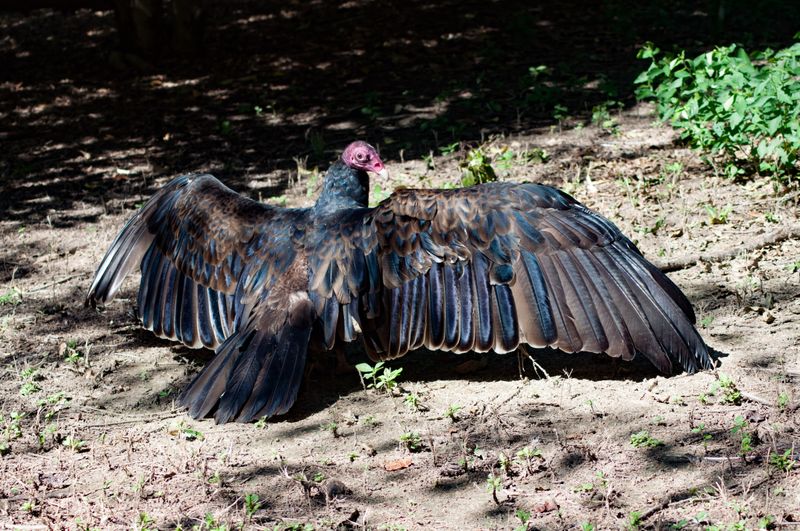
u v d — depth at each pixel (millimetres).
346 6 15305
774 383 5062
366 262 5121
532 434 4836
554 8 14445
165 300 5656
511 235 5020
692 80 9125
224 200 5609
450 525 4211
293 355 4930
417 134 10047
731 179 7898
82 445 5031
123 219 8430
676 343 5016
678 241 6918
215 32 14445
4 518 4461
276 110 11242
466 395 5270
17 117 11609
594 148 9148
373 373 5293
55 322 6527
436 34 13625
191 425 5156
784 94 7484
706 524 4043
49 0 14258
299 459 4781
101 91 12359
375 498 4445
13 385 5691
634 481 4402
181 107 11578
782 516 4055
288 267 5195
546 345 4961
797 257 6512
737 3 13508
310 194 8578
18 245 7973
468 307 5023
